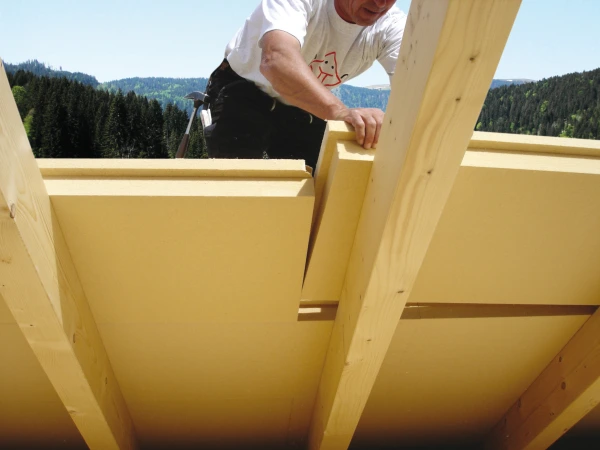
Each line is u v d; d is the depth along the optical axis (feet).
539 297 4.68
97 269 4.02
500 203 3.77
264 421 6.46
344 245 4.04
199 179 3.61
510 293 4.63
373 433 6.98
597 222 3.98
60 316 3.73
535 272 4.40
